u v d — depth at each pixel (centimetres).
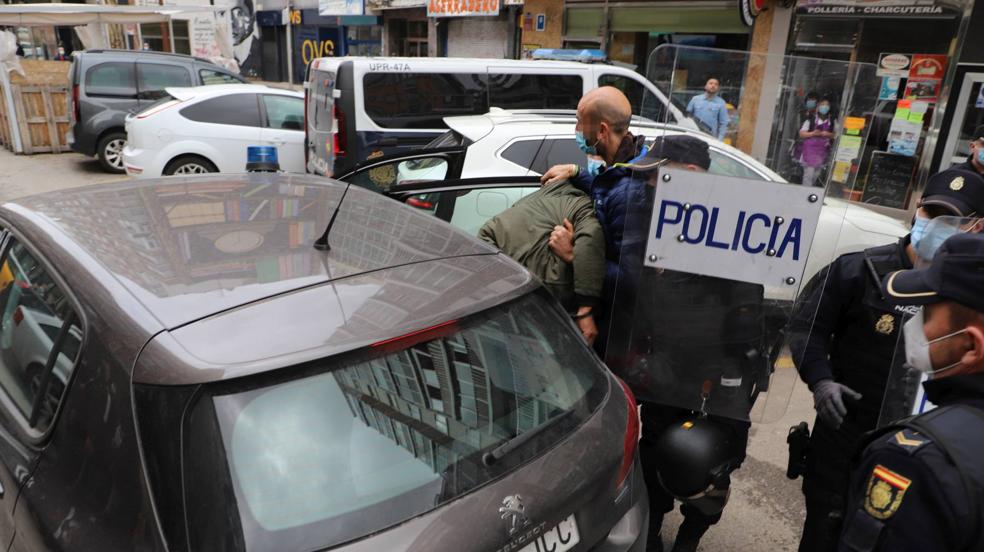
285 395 162
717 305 228
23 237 231
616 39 1262
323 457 160
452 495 166
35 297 214
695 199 216
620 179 265
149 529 149
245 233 224
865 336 223
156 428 155
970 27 732
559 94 737
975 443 118
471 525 162
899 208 801
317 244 215
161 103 899
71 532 161
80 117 1065
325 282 194
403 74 684
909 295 136
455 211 398
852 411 228
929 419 125
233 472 152
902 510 118
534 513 171
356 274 200
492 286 207
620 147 277
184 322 172
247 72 2667
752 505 343
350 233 230
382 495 161
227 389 158
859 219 505
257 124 920
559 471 182
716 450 235
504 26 1573
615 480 196
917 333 139
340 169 689
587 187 290
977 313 126
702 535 288
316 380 165
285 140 923
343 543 152
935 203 210
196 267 199
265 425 158
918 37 787
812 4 894
